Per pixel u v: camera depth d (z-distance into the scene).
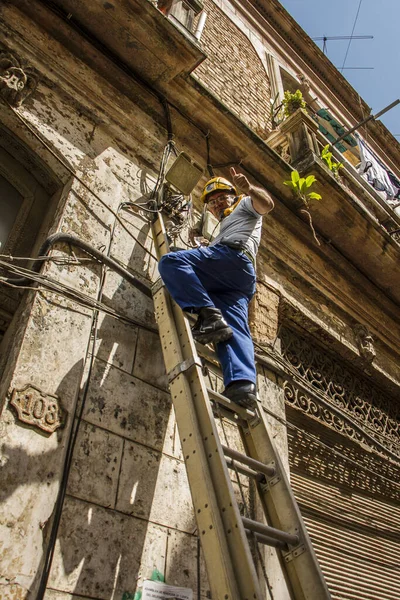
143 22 4.79
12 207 3.86
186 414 2.60
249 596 1.95
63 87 4.50
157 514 3.02
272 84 9.70
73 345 3.18
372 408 6.45
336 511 4.73
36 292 3.20
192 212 4.82
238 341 3.01
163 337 3.09
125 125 4.88
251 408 3.05
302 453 4.86
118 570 2.67
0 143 4.02
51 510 2.55
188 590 2.87
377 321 6.93
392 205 10.39
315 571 2.35
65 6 4.67
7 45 4.27
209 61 8.28
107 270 3.75
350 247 6.68
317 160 6.43
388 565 4.73
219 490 2.30
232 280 3.19
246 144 5.67
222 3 10.23
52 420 2.81
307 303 5.94
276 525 2.64
